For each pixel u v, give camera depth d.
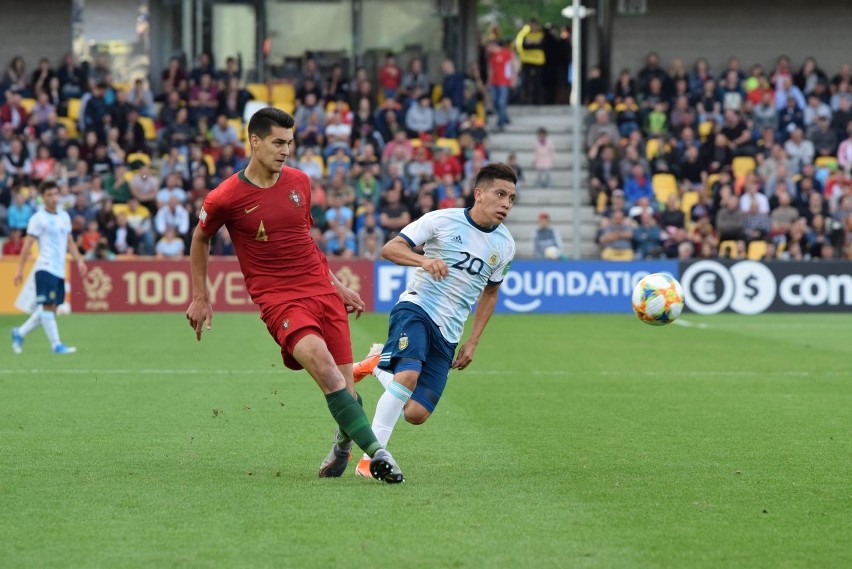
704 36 98.25
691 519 18.77
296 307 21.50
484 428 28.84
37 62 98.81
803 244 78.12
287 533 17.64
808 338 56.69
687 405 33.44
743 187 82.56
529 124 94.31
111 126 85.88
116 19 98.69
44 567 15.87
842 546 17.14
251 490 20.88
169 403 33.16
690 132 86.19
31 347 50.84
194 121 88.81
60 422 29.50
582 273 74.50
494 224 22.36
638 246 78.44
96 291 72.62
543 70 100.88
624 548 16.88
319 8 99.50
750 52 98.44
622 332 59.88
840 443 26.69
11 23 98.50
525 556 16.39
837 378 40.56
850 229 79.06
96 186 79.25
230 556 16.34
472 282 22.52
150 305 72.88
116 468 23.12
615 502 20.02
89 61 99.12
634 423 29.83
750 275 74.69
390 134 87.69
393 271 73.62
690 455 24.97
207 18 99.00
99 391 35.94
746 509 19.55
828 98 91.88
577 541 17.27
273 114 21.14
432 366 22.75
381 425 22.22
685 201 83.75
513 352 49.41
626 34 98.31
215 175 82.69
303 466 23.52
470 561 16.11
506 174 22.16
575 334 58.59
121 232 76.31
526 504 19.78
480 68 97.00
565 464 23.80
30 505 19.62
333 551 16.62
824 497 20.58
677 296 27.86
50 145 83.31
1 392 35.72
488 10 146.88
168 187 79.06
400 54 100.19
